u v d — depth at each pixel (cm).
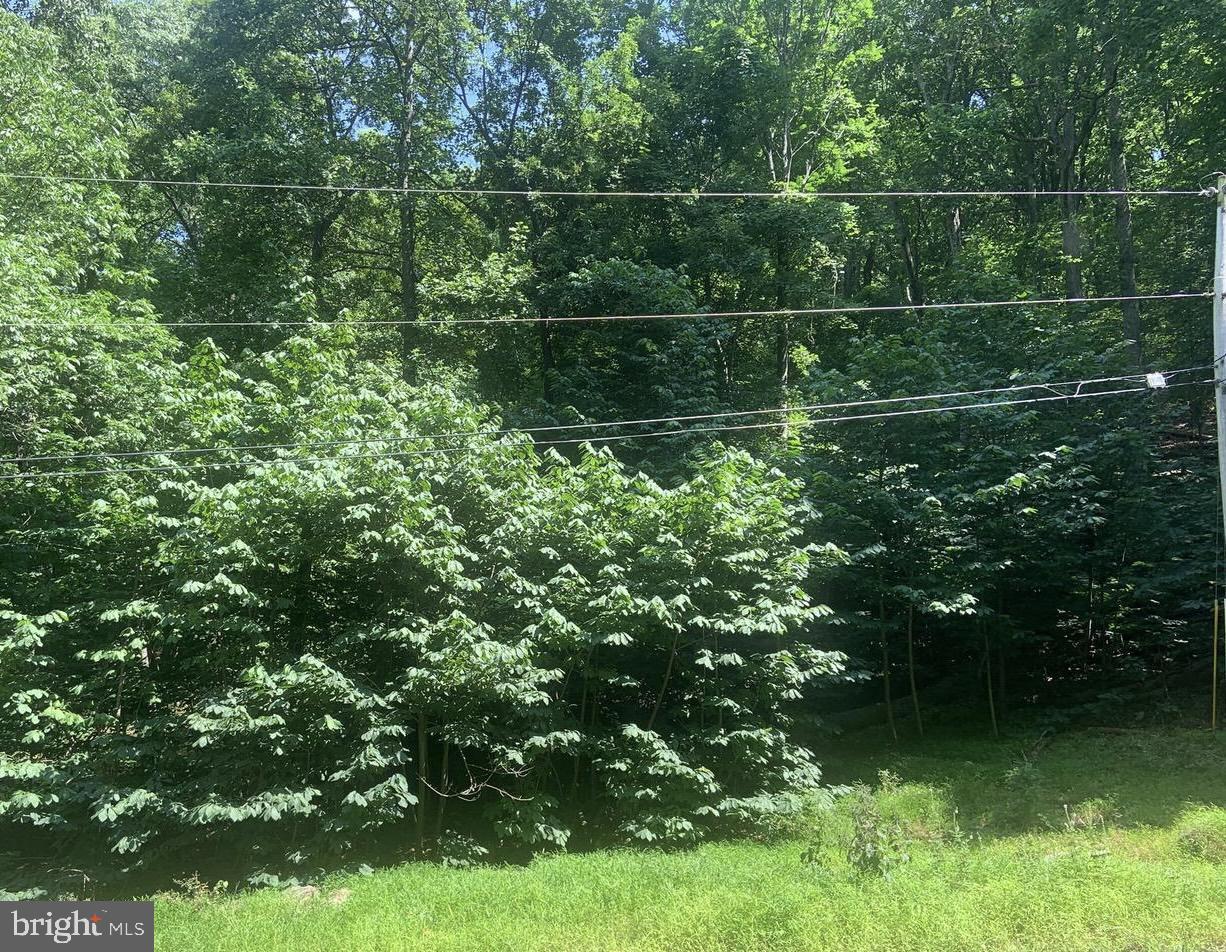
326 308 2402
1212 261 2016
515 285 2234
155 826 1045
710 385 1997
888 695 1600
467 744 1136
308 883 1027
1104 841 1048
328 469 1091
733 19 2758
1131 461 1570
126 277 1546
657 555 1209
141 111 2464
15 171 1432
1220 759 1277
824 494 1530
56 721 1022
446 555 1083
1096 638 1720
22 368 1162
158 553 1105
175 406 1212
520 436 1288
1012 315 1828
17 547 1172
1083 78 2341
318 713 1091
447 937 779
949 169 2762
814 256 2580
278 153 2106
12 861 1051
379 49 2570
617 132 2536
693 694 1312
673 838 1150
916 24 2919
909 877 830
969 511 1548
